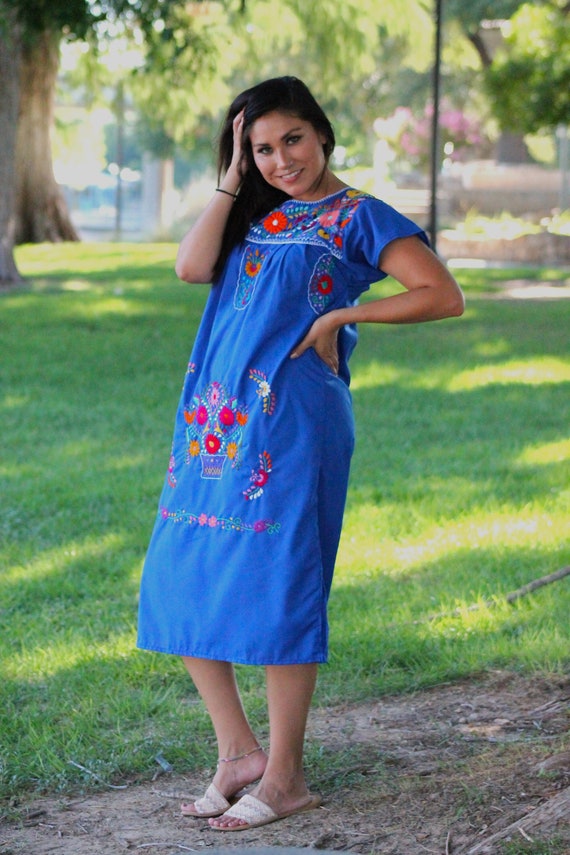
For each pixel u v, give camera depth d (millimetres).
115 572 6125
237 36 29141
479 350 13398
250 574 3373
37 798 3719
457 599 5441
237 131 3520
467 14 33156
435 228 21734
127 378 11852
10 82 18766
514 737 4012
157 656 4883
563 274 21922
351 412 3523
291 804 3482
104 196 67188
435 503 7191
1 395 10953
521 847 3059
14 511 7180
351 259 3449
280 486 3381
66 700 4453
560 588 5527
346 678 4668
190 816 3549
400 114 37375
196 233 3572
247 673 4754
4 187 19109
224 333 3510
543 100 22969
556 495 7297
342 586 5762
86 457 8664
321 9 29094
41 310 16141
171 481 3570
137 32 21984
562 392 10945
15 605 5641
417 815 3418
